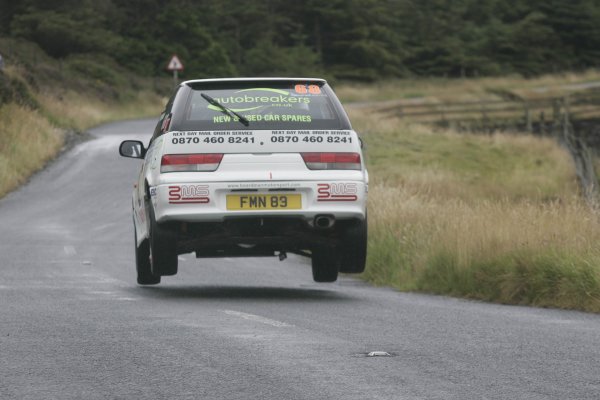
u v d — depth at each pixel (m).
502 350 24.12
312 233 36.38
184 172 34.69
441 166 127.19
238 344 24.77
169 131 35.16
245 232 35.06
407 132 153.50
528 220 44.97
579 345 24.97
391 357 23.03
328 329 27.62
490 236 42.44
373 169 120.25
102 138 142.50
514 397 18.91
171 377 20.84
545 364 22.25
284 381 20.34
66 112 161.62
